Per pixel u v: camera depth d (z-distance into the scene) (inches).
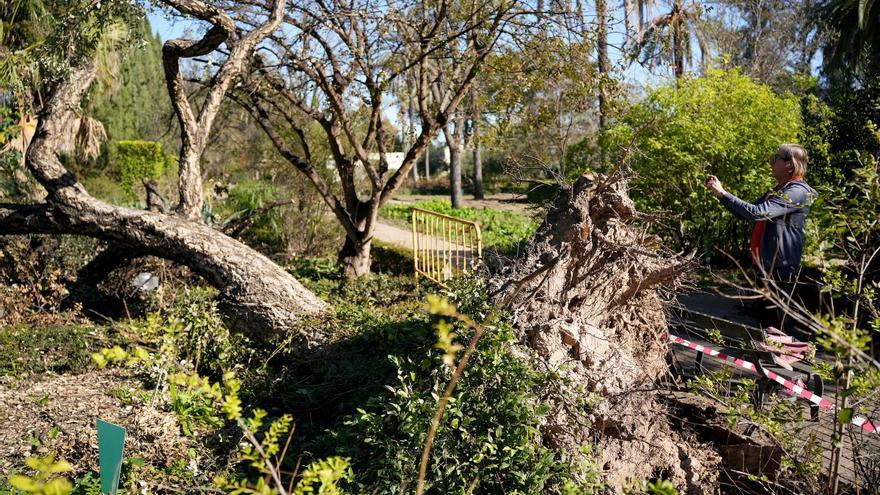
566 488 113.4
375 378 177.5
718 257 446.0
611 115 348.5
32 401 189.0
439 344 80.7
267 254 522.3
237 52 292.2
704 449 161.0
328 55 344.2
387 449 134.6
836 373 105.3
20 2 361.4
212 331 221.6
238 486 81.2
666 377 197.6
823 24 828.0
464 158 1561.3
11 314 285.3
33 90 366.6
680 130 433.1
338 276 370.9
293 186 522.0
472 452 132.9
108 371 218.7
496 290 171.6
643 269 179.8
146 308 285.7
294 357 214.2
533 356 153.1
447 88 387.5
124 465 139.4
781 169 189.8
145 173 822.5
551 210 183.2
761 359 180.9
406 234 726.5
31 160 284.7
